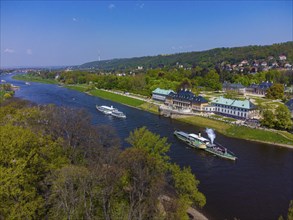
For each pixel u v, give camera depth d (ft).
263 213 214.69
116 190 176.96
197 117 538.88
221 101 565.94
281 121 433.89
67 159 200.95
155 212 171.94
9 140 156.25
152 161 208.23
